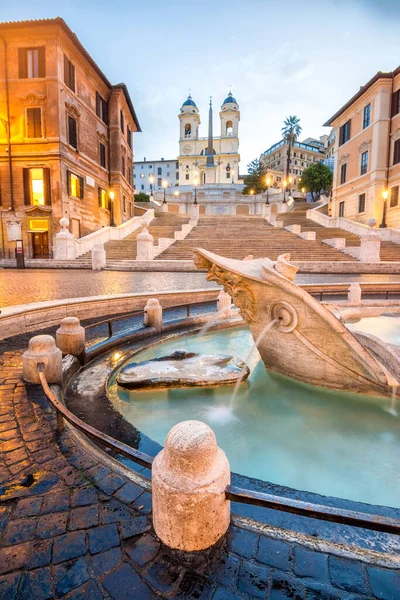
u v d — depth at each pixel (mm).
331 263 21906
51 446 3076
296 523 2322
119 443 2324
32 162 27234
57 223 27516
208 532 1952
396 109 30625
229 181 90875
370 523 1550
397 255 23906
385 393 4734
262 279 5012
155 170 110250
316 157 108000
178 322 8211
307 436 3951
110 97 36594
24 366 4477
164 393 4855
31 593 1744
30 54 26750
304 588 1771
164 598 1713
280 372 5641
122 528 2154
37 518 2244
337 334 4707
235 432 3977
